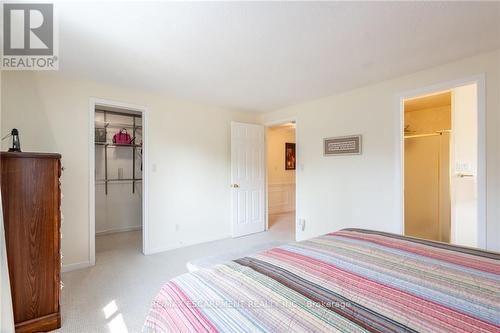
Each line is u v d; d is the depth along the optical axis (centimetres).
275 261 132
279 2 153
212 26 180
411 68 257
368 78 286
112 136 467
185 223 374
